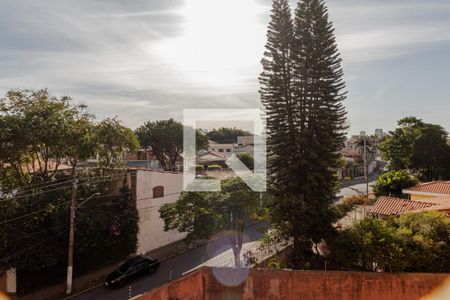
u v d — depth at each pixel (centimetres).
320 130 1619
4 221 1369
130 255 1894
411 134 3716
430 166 3528
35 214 1473
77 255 1650
